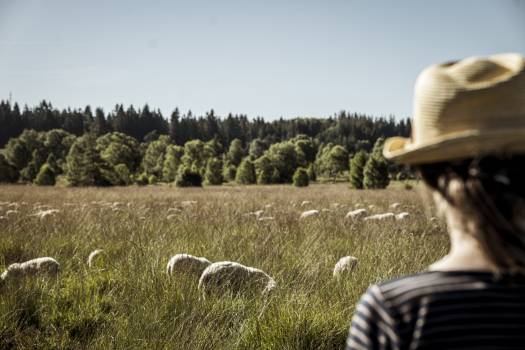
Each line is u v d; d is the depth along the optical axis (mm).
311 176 90250
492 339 973
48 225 9062
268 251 6594
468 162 1032
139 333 4105
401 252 6434
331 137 164375
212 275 5137
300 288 5066
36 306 4664
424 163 1100
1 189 34469
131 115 161375
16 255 6988
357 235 8008
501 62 1103
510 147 1008
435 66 1143
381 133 169375
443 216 1117
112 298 4871
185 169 52406
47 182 53906
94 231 8453
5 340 4043
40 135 125000
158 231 8055
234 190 34062
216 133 152000
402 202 17438
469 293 1001
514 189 1017
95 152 52094
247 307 4602
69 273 5848
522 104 1029
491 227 1001
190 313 4410
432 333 991
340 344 3988
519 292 999
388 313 1031
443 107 1061
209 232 7961
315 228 8680
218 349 3889
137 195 24406
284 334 3990
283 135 171375
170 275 5414
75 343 4062
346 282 5148
